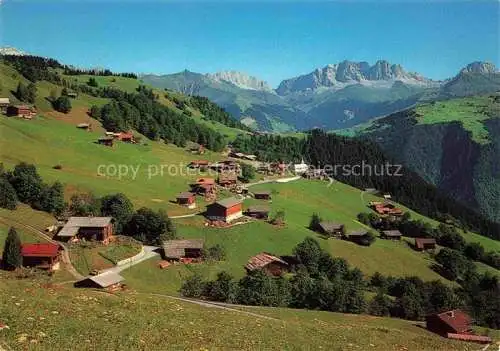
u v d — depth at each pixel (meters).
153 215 145.62
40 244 114.00
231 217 172.25
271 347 60.22
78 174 186.62
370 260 172.00
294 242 165.50
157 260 129.75
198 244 136.75
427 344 80.00
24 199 143.62
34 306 58.25
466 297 146.75
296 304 115.12
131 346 50.34
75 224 134.00
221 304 99.25
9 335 46.84
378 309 116.69
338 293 115.38
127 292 90.50
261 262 141.25
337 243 178.25
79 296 70.31
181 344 54.00
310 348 63.34
